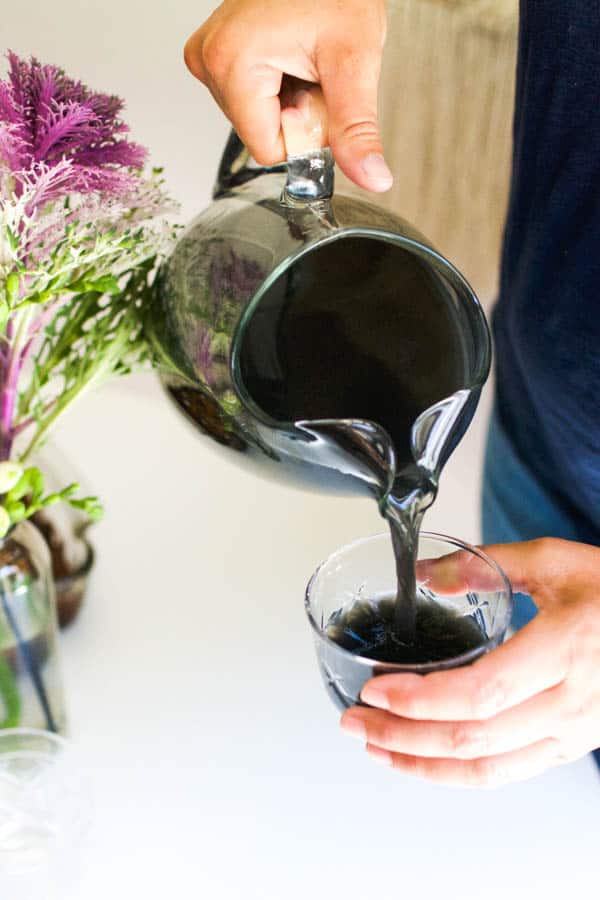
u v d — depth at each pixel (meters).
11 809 0.63
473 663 0.53
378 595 0.57
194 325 0.56
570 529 0.82
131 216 0.59
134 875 0.62
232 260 0.55
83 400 1.04
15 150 0.54
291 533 0.85
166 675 0.74
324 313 0.55
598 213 0.70
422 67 1.05
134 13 1.25
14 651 0.64
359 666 0.52
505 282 0.82
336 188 0.61
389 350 0.55
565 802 0.66
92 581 0.81
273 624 0.77
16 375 0.62
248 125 0.59
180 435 0.98
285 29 0.57
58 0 1.28
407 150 1.10
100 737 0.70
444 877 0.62
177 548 0.84
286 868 0.63
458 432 0.55
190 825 0.65
